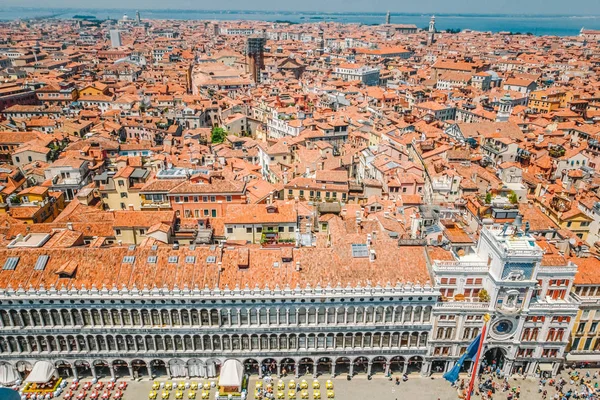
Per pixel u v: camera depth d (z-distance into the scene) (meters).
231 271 78.88
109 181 117.56
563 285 78.25
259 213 99.81
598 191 128.75
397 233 93.19
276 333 78.69
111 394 78.88
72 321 76.12
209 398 78.81
